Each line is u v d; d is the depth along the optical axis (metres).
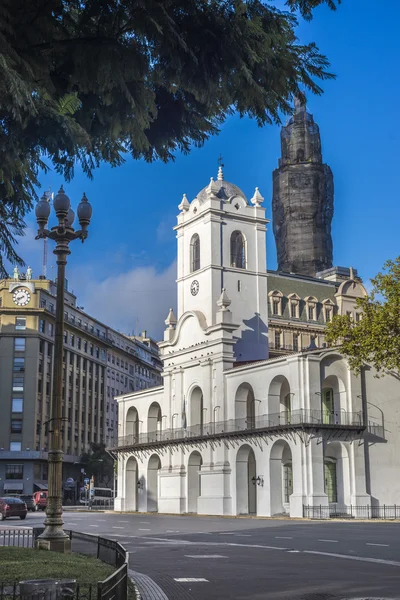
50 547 19.19
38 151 10.80
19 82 8.80
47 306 100.06
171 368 65.50
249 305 64.44
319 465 49.19
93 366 114.31
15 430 93.56
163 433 65.38
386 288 46.50
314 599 12.27
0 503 51.12
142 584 14.23
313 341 67.00
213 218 64.12
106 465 105.06
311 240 113.94
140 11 10.12
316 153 116.94
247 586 14.02
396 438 52.47
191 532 32.81
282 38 10.76
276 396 53.72
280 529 34.50
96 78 10.52
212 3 10.45
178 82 11.02
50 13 10.52
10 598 8.37
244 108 11.48
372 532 30.83
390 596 12.42
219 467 57.34
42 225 20.11
